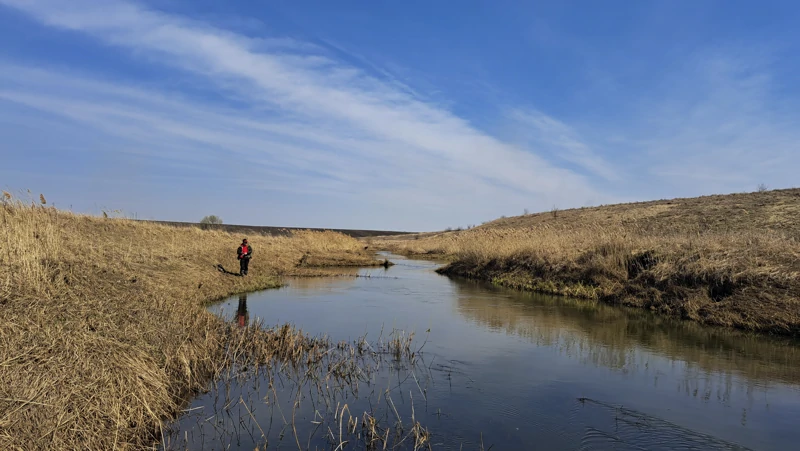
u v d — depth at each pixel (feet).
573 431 21.34
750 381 28.04
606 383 27.58
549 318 46.24
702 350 34.60
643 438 20.74
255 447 19.39
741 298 43.80
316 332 39.34
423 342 36.58
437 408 23.81
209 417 22.41
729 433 21.21
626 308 52.11
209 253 73.26
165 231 81.20
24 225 36.70
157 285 41.78
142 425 20.02
